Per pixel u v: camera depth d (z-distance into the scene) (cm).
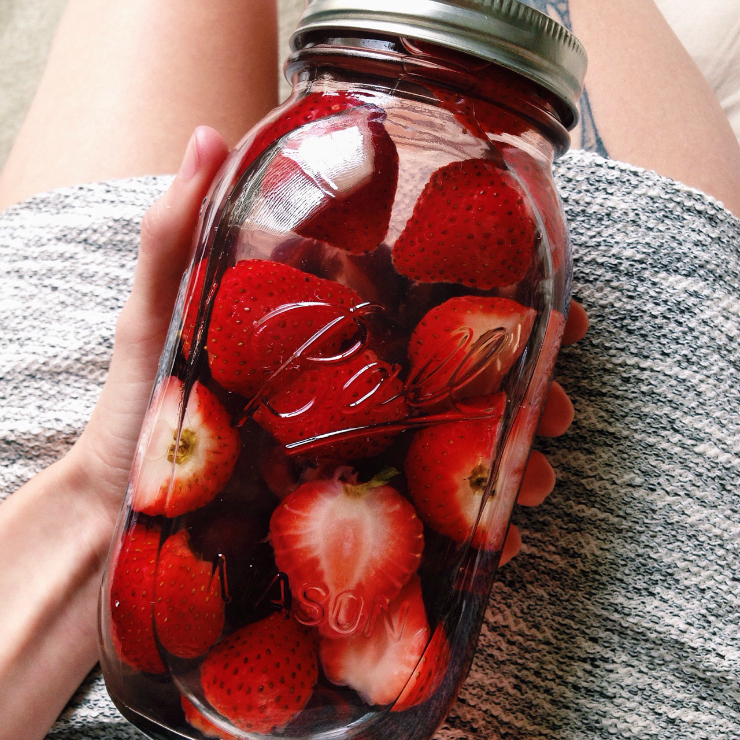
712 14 72
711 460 58
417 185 36
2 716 55
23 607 57
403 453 36
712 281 59
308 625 36
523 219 36
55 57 75
